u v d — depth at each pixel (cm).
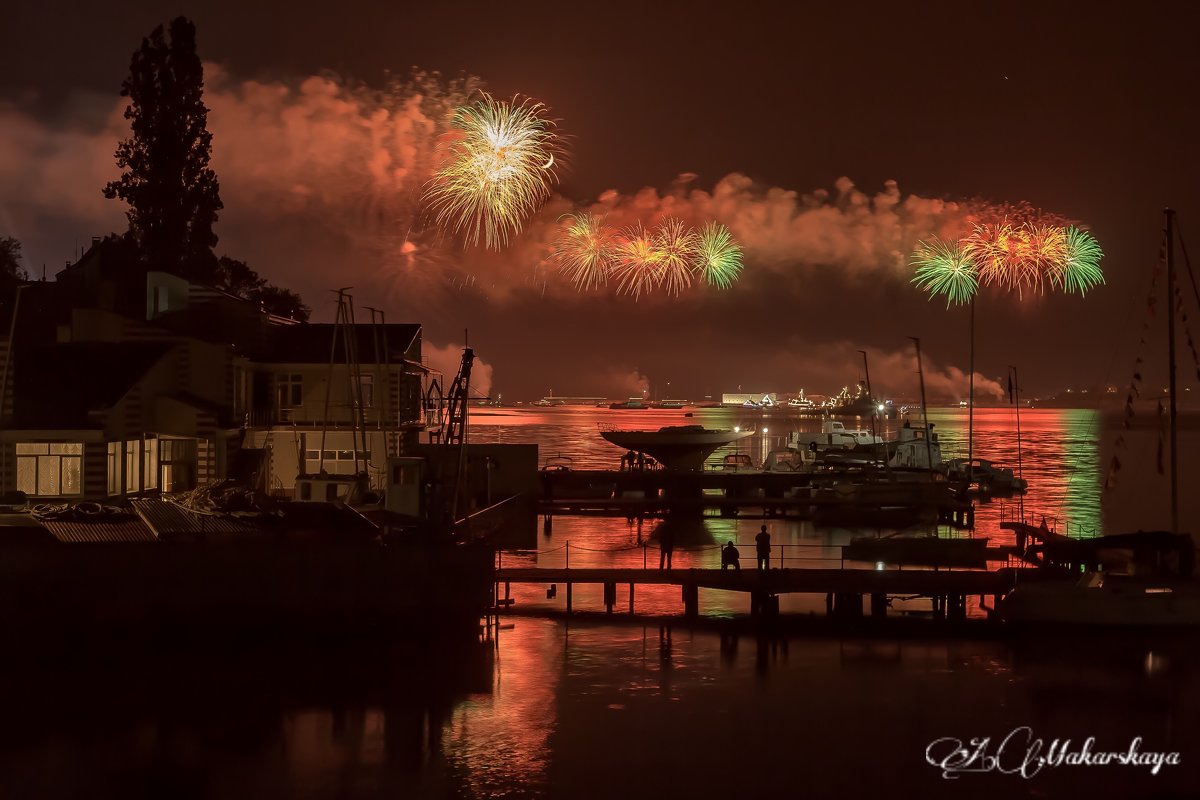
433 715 3325
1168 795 2839
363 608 3981
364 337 6794
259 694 3481
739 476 9300
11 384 4934
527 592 5072
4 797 2748
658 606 4778
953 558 5481
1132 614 4166
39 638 3853
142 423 5222
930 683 3691
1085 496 10331
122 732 3156
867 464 10462
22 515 4322
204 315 6244
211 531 4069
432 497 4772
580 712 3359
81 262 6988
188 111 8712
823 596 5053
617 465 13825
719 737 3172
